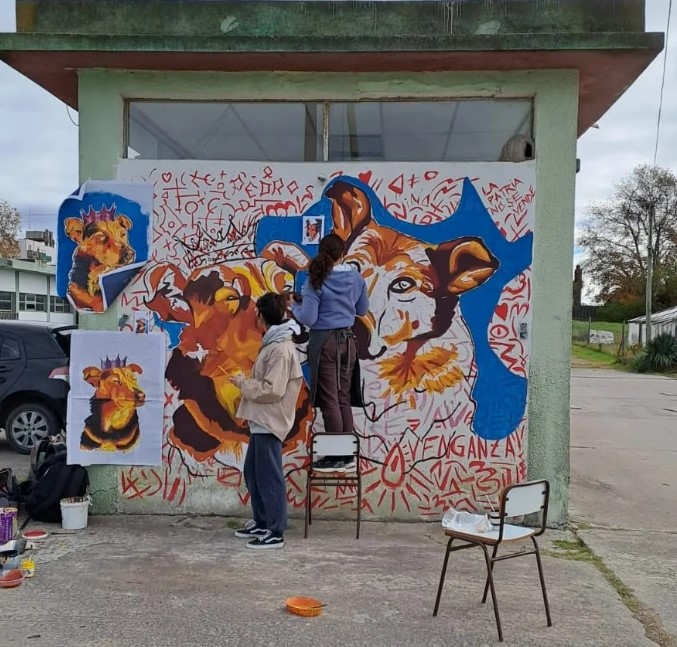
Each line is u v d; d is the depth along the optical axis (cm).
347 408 527
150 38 515
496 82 546
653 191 5178
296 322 536
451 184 552
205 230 561
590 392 1900
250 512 559
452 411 551
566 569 462
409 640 352
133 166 562
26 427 851
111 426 561
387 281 555
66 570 442
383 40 507
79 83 559
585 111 629
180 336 562
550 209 547
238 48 513
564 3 528
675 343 2897
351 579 432
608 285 5516
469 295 552
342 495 557
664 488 717
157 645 343
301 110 570
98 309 561
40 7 548
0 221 4884
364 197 555
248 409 490
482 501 551
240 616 377
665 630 372
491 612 388
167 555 471
